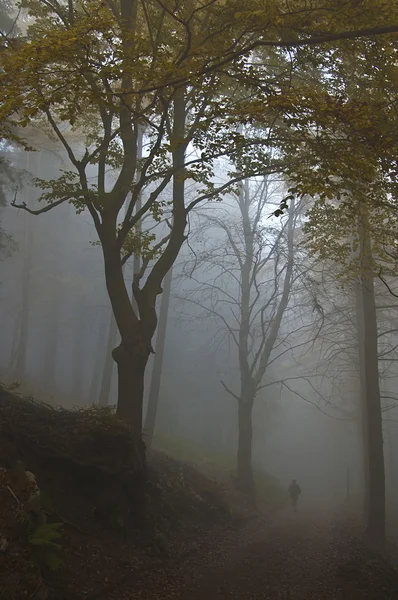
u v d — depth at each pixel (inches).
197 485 674.2
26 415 396.5
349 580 373.7
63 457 369.4
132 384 490.0
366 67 426.3
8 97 340.8
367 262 586.2
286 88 393.1
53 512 333.7
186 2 432.1
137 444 440.5
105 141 475.5
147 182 551.5
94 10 362.0
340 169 370.3
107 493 386.9
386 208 515.2
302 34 378.0
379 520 698.8
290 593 349.1
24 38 498.6
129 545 376.8
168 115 526.0
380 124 392.5
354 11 350.3
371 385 749.9
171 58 402.9
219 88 456.8
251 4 364.5
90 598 275.7
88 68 356.2
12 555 245.8
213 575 386.3
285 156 508.4
